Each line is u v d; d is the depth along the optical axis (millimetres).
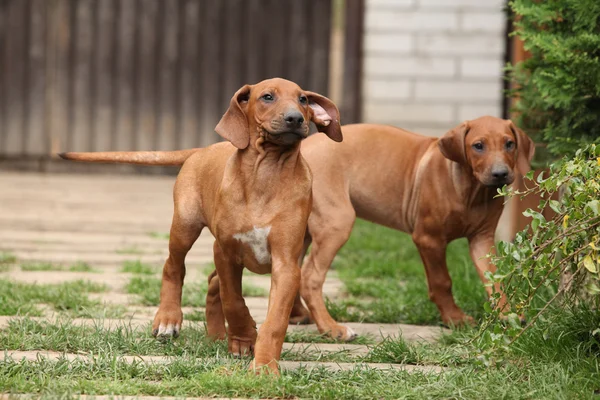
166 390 5512
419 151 7793
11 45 18797
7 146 19000
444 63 16469
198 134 19062
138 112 18984
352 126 7930
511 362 6195
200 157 6723
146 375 5875
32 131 19016
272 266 5977
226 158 6340
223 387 5500
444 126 16562
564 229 5656
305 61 18797
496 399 5434
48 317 7684
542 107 8469
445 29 16406
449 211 7422
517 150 7305
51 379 5594
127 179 19125
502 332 5801
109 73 18922
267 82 6039
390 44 16500
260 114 5914
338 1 18641
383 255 11398
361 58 17297
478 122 7258
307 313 7918
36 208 14672
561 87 7469
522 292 5965
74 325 7090
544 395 5449
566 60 7344
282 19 18750
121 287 9234
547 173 8852
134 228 13258
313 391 5508
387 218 7867
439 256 7590
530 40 7848
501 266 5820
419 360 6461
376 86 16594
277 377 5578
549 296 7578
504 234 11688
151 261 10891
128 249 11547
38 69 18875
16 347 6449
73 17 18812
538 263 5730
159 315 6715
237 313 6273
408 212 7762
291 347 6926
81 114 19000
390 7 16438
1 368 5723
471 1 16344
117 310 7941
